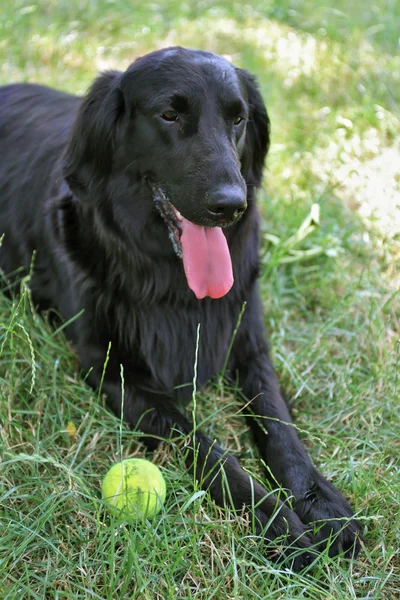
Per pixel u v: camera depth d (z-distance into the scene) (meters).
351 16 2.99
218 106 1.41
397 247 1.91
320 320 1.72
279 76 2.53
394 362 1.62
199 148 1.39
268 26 2.95
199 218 1.38
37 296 1.68
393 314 1.74
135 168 1.45
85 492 1.33
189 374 1.53
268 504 1.31
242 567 1.25
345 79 2.53
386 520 1.34
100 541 1.25
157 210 1.46
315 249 1.86
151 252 1.49
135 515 1.26
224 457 1.37
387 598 1.26
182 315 1.52
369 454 1.46
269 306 1.74
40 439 1.44
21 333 1.57
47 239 1.62
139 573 1.20
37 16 2.85
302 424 1.50
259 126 1.55
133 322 1.51
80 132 1.49
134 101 1.43
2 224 1.75
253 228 1.57
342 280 1.82
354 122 2.29
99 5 2.94
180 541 1.29
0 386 1.48
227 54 2.67
